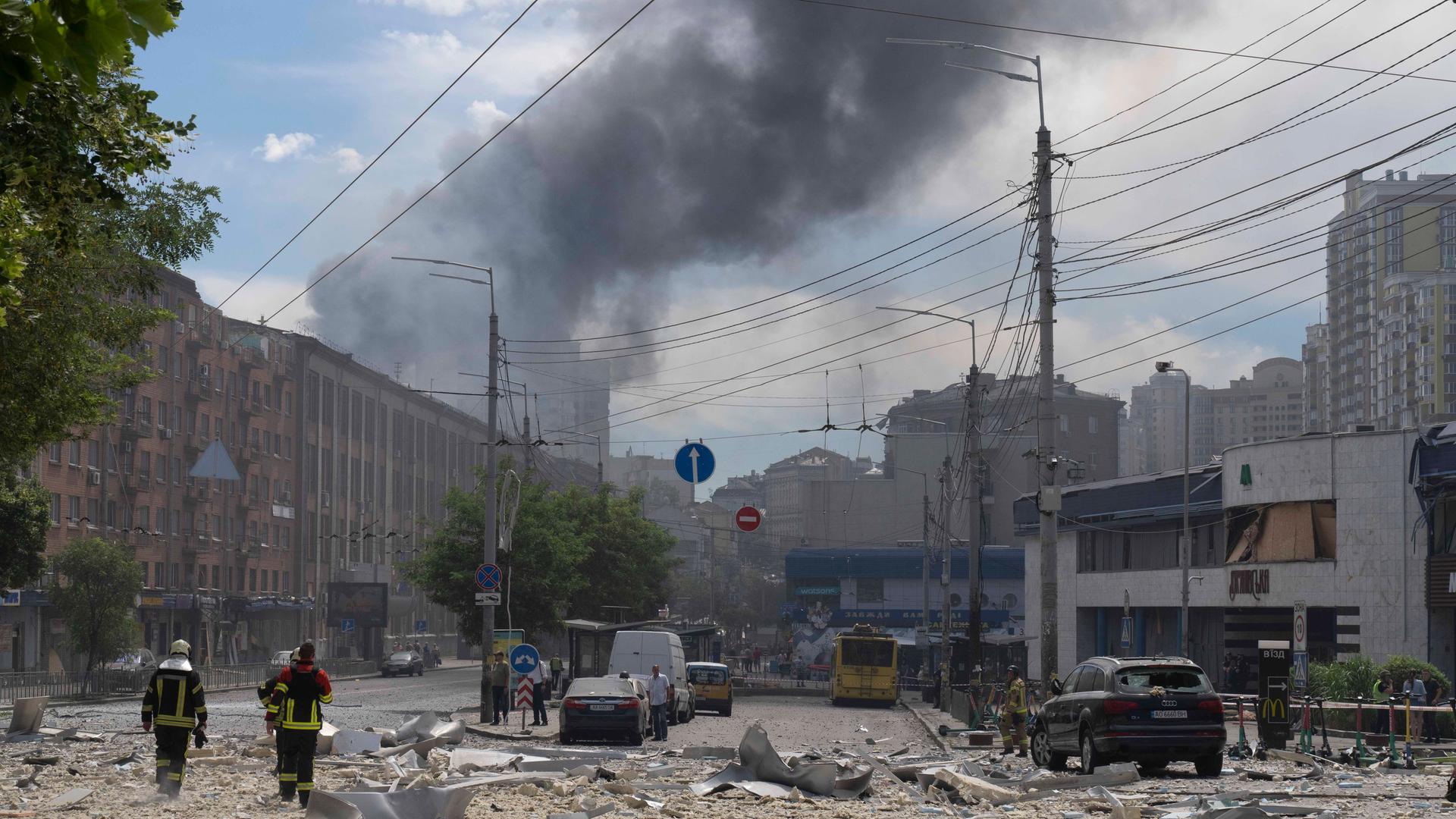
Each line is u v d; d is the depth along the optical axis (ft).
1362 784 65.87
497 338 126.31
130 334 74.13
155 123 27.43
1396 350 551.59
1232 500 171.12
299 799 51.44
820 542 412.98
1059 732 79.20
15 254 22.57
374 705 152.25
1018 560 334.44
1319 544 157.58
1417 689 106.52
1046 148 92.43
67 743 84.28
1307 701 88.22
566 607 194.59
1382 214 585.63
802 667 294.05
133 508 256.52
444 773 64.90
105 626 188.24
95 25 13.14
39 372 64.80
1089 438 458.91
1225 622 174.50
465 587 185.98
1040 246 92.43
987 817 51.47
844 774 65.46
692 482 83.05
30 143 25.45
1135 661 74.79
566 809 50.70
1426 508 145.59
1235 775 72.79
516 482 187.62
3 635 214.28
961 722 138.00
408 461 408.46
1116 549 206.18
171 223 75.77
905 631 331.16
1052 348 92.38
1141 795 59.88
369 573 361.30
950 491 177.99
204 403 286.46
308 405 337.72
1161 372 169.37
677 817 49.75
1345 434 155.02
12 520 147.02
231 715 126.72
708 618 479.41
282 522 324.19
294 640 327.47
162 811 47.88
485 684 119.96
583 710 102.99
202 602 278.26
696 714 159.63
